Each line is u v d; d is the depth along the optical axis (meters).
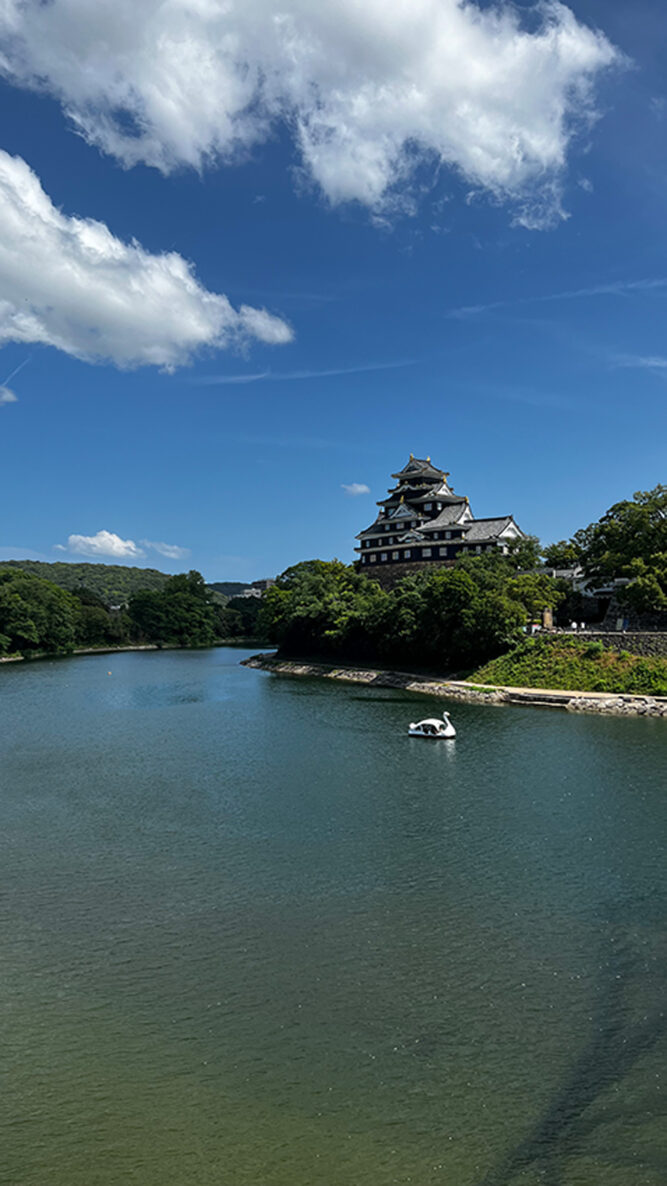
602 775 40.31
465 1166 13.36
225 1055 16.59
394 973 19.91
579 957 20.62
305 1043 16.95
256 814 34.28
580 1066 16.02
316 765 44.06
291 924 22.89
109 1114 14.84
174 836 31.28
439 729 51.16
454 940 21.70
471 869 27.17
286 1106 14.98
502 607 75.38
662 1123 14.34
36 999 18.88
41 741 52.72
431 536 116.88
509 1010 18.11
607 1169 13.23
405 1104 14.96
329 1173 13.23
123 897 25.06
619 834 30.77
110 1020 17.95
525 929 22.33
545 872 26.78
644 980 19.36
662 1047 16.59
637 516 80.88
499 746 48.22
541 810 34.28
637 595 72.94
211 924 22.95
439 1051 16.59
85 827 32.59
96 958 20.94
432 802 35.88
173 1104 15.09
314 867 27.53
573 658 70.69
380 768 43.00
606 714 59.62
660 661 65.81
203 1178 13.16
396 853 28.94
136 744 51.28
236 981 19.62
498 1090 15.32
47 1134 14.31
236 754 47.53
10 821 33.56
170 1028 17.59
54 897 25.12
